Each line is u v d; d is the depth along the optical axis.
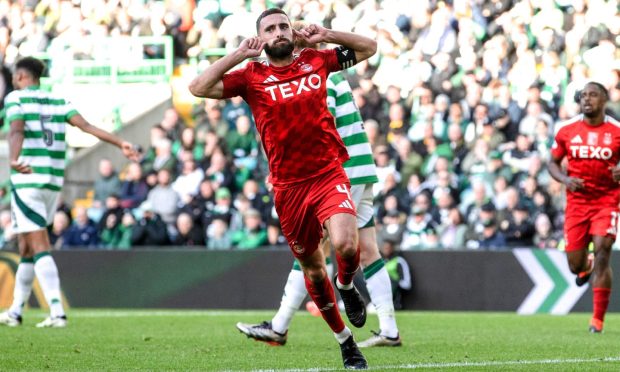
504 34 48.28
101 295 39.09
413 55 49.06
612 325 28.66
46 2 56.06
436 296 36.47
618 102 44.12
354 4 51.88
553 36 47.66
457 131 44.19
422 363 17.64
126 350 20.34
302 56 16.23
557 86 46.22
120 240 42.50
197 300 38.28
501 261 36.12
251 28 52.50
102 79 52.34
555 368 16.84
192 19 53.53
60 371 16.58
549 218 39.66
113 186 46.75
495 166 42.19
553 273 35.66
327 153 15.91
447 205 40.50
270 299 37.53
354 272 15.73
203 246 41.44
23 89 26.06
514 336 24.34
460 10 49.16
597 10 47.91
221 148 44.44
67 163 50.03
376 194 42.09
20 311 27.20
